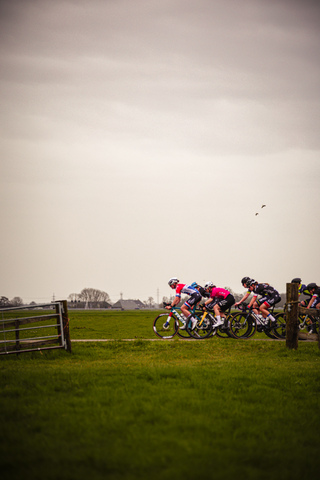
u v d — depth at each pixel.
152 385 11.99
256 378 12.95
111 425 8.65
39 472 6.69
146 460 7.09
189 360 16.86
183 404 10.16
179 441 7.86
